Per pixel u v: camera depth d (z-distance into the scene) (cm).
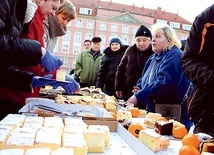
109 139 109
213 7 160
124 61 333
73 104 171
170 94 216
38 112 134
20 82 149
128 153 101
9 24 126
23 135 90
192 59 167
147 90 218
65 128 105
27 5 143
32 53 127
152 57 257
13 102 159
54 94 233
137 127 120
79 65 484
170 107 205
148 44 312
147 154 90
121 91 331
